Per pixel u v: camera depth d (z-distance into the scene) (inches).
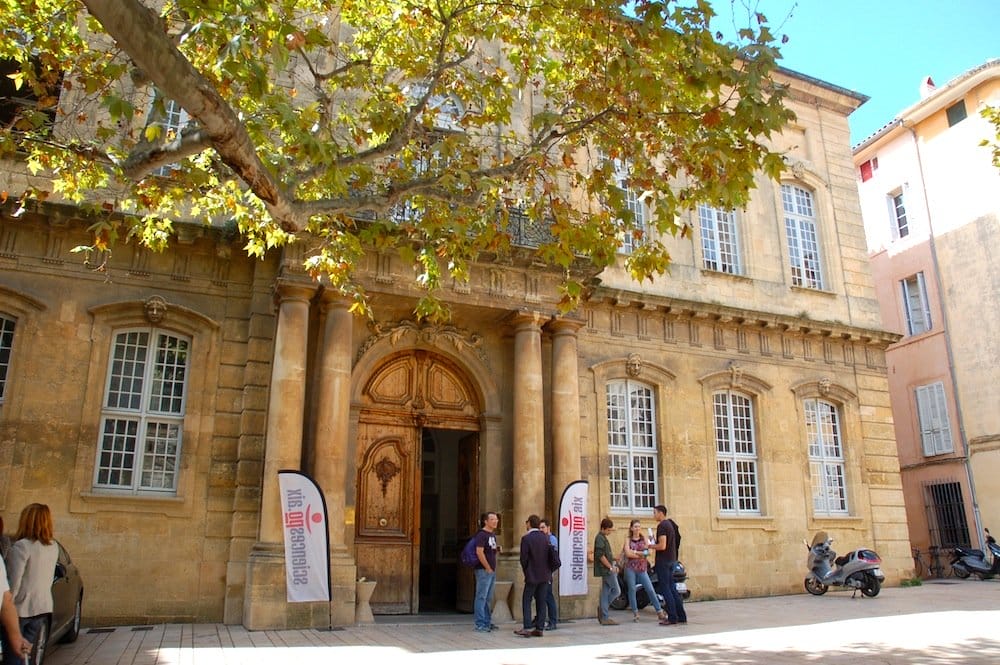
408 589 602.5
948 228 1007.6
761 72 355.6
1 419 510.9
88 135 569.6
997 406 919.7
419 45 507.2
